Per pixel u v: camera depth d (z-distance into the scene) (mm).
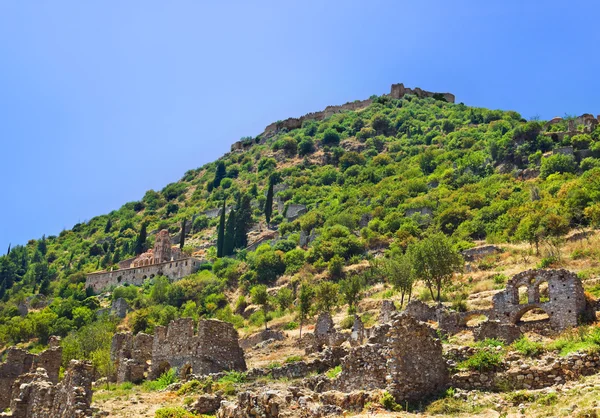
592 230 92625
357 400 23438
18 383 38094
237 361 48531
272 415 22391
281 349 65062
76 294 170500
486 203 139250
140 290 162875
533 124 168625
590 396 20875
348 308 88000
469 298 70500
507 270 81812
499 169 163375
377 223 148750
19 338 121625
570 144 155500
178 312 128500
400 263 74750
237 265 150250
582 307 49156
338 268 122688
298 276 128125
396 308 66500
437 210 144375
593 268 67375
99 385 49562
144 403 35844
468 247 106562
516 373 24250
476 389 24328
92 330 89125
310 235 157500
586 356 24031
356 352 26156
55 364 45844
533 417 20562
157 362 49469
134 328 116938
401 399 23484
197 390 38250
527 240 97938
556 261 76750
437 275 72125
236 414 23688
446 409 22562
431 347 25141
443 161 193000
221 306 134000
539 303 50844
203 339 47375
